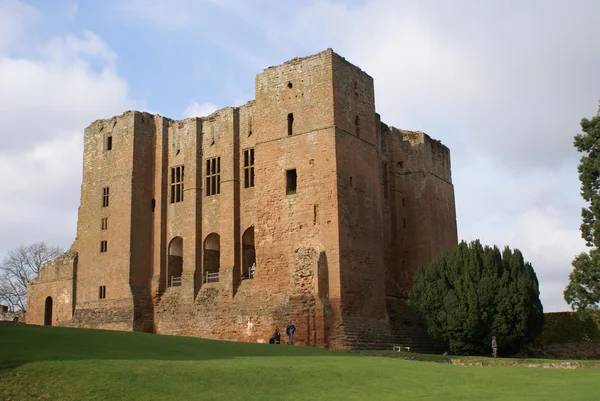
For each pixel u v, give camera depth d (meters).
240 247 52.91
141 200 58.28
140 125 59.50
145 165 59.19
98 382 19.88
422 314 46.50
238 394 19.78
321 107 47.56
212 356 27.17
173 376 21.17
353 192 47.41
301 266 45.62
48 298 63.50
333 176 45.94
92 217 60.34
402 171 59.09
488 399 20.03
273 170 49.00
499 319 42.16
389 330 47.69
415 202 58.22
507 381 24.30
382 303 48.12
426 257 56.75
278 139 49.16
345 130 47.81
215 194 55.50
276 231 47.91
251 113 54.66
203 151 57.06
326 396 20.17
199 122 57.75
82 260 60.25
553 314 52.38
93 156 61.94
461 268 44.25
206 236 55.31
